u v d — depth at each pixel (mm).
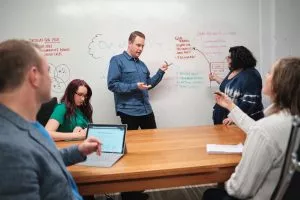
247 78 2742
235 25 3488
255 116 2748
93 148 1390
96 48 3283
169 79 3441
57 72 3262
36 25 3166
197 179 1552
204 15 3416
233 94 2775
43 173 837
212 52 3482
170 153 1719
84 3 3205
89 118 2307
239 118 1842
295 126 819
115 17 3270
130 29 3309
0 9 3098
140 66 3115
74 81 2227
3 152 737
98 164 1538
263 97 3191
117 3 3254
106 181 1469
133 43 2990
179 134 2164
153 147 1847
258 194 1312
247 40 3533
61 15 3191
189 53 3441
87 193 1473
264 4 3500
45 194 846
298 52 3625
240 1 3457
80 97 2197
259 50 3568
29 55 866
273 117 1298
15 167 736
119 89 2912
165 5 3334
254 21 3514
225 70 3527
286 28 3564
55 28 3199
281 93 1290
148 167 1498
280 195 915
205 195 1622
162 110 3477
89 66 3299
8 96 854
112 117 3400
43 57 920
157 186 1521
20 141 788
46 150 875
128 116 3037
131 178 1456
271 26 3543
